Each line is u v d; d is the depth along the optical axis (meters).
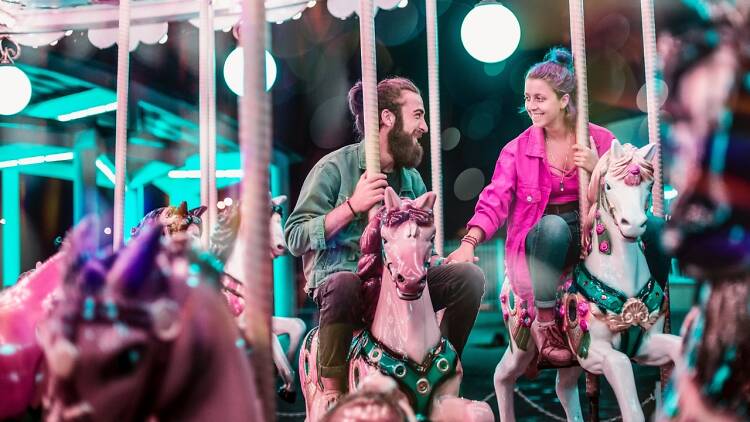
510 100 10.34
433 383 2.68
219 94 9.57
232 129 10.18
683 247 1.25
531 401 5.70
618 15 8.77
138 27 4.66
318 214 3.34
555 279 3.41
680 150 1.24
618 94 8.99
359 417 1.42
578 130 3.53
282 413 5.56
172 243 1.17
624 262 3.18
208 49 4.20
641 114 8.86
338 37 10.69
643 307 3.17
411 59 10.24
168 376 1.07
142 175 10.66
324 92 11.18
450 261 3.26
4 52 4.68
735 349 1.26
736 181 1.17
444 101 10.42
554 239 3.39
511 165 3.81
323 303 2.95
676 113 1.23
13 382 1.66
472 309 2.99
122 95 3.75
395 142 3.34
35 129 9.35
